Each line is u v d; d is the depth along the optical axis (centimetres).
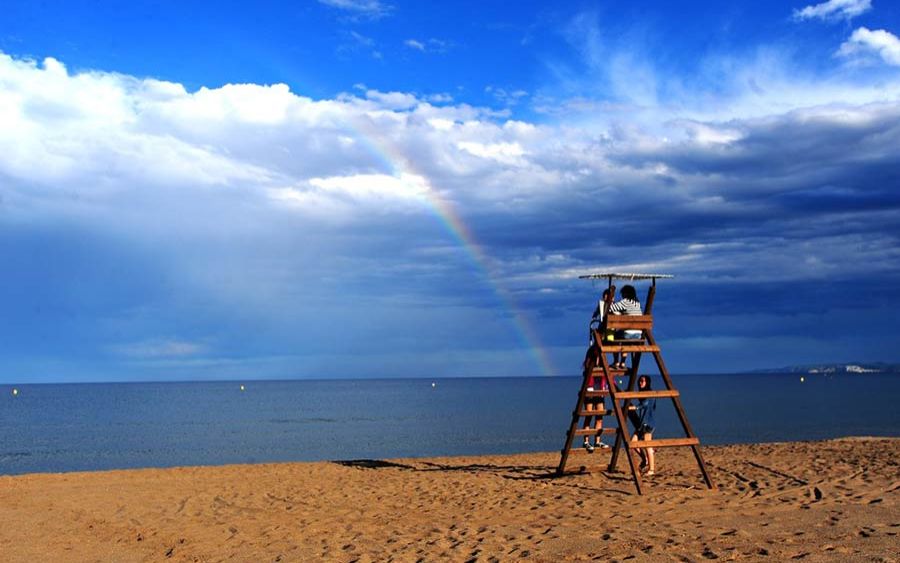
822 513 921
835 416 5862
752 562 687
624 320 1246
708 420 5509
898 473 1250
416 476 1528
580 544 805
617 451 1423
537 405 9088
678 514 966
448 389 19875
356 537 917
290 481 1492
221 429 5347
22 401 12475
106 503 1247
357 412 7625
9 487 1455
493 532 900
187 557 851
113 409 9062
